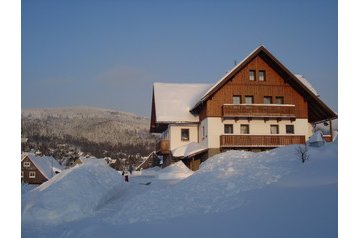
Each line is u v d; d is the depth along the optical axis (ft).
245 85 110.83
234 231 31.73
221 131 108.58
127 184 69.36
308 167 48.32
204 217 38.27
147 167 182.60
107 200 61.52
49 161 229.45
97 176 66.23
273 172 49.19
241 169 52.85
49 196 56.18
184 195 46.62
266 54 110.63
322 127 141.08
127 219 42.47
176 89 131.34
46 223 49.60
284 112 108.78
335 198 33.12
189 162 114.62
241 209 38.01
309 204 33.73
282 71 111.75
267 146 105.91
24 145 394.52
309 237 26.96
